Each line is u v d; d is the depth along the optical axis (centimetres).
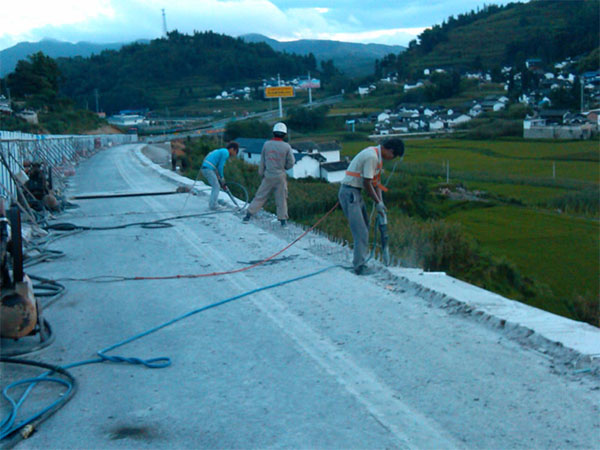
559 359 465
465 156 7144
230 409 404
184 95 18325
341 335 536
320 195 2639
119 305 646
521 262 2836
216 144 6384
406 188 4122
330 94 18500
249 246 939
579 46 17312
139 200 1620
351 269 770
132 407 410
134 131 11681
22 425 381
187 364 482
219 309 623
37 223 1130
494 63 18988
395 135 9969
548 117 10625
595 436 357
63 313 620
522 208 4194
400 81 18700
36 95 8781
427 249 2048
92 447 360
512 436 360
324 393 423
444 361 471
